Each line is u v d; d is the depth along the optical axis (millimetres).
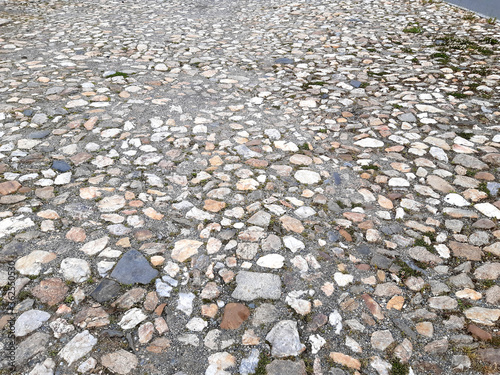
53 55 6777
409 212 3297
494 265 2756
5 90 5246
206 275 2656
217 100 5297
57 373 2039
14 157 3801
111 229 2998
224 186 3562
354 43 7629
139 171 3732
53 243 2828
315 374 2100
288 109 5051
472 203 3379
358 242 2980
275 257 2814
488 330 2305
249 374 2094
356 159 4004
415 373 2117
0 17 9180
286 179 3689
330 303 2500
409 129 4516
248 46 7688
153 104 5070
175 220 3133
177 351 2189
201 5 11367
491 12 9117
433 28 8438
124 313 2375
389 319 2414
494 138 4277
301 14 9953
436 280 2674
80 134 4285
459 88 5492
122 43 7621
